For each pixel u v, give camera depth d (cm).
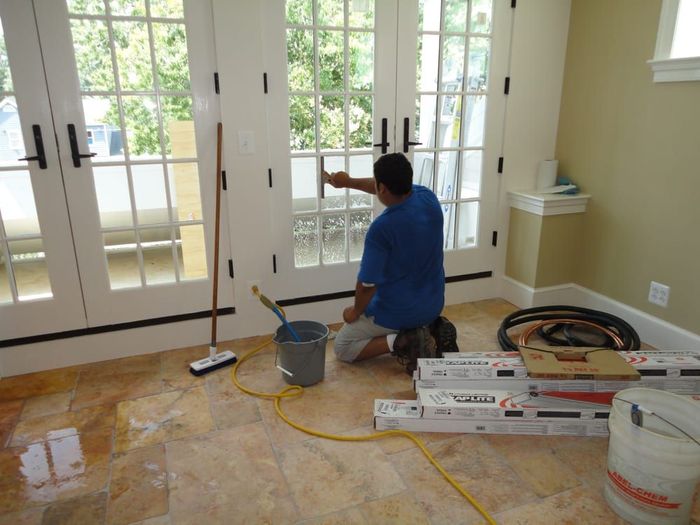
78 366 261
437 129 303
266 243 281
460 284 336
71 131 233
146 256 281
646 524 159
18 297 248
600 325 281
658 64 251
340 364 261
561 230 312
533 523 162
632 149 277
